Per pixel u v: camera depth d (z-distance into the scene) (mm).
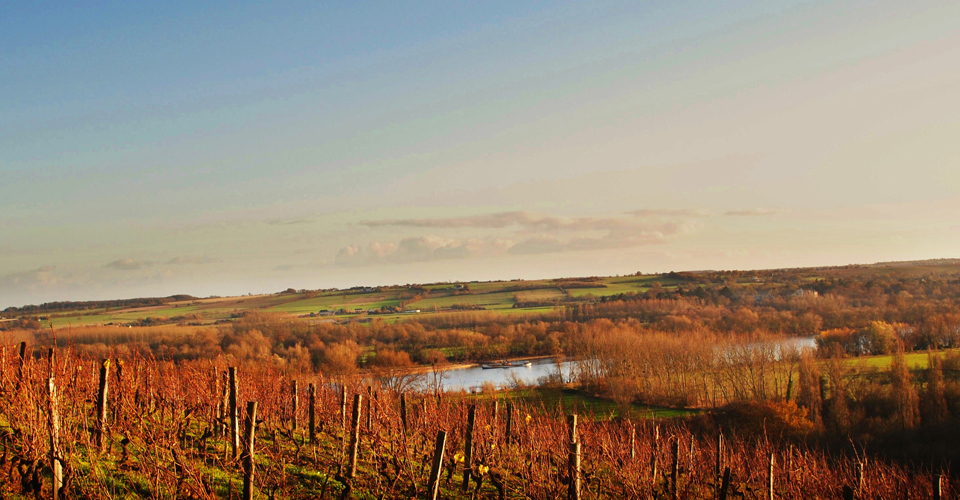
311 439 16656
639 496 17562
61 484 10719
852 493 17328
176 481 11359
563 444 17656
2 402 12945
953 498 27219
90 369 16375
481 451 16906
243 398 19141
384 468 14438
